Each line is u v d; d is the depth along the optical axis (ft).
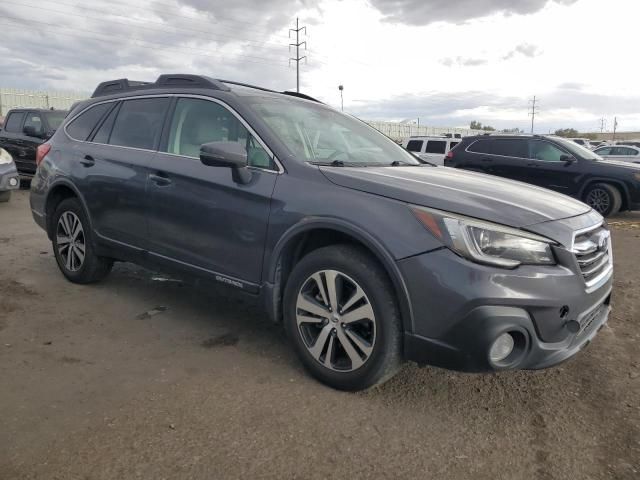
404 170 11.91
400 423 9.46
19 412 9.43
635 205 35.96
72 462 8.11
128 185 13.91
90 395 10.10
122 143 14.78
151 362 11.57
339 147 12.89
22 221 28.02
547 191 12.08
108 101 16.01
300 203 10.55
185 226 12.57
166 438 8.79
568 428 9.49
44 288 16.38
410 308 9.27
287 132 12.13
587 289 9.58
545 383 11.16
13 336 12.71
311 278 10.48
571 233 9.50
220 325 13.79
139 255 14.01
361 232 9.69
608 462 8.54
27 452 8.32
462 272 8.84
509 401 10.37
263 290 11.27
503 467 8.35
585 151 38.96
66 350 12.05
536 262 9.06
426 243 9.16
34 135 37.01
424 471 8.19
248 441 8.76
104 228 14.96
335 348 10.39
